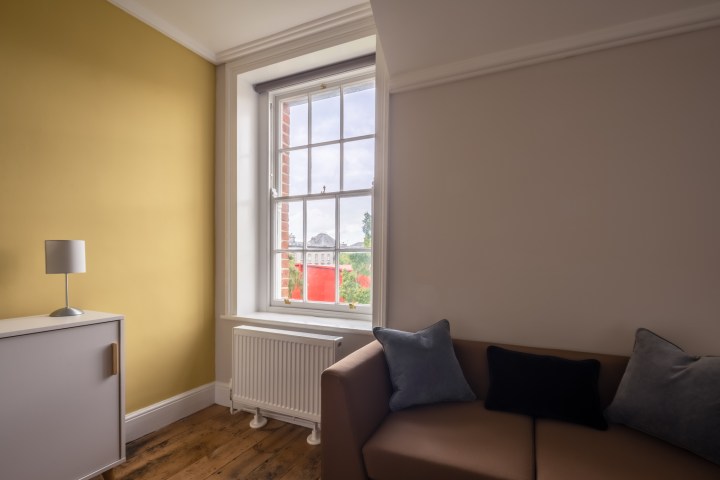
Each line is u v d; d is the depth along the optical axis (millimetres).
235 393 2518
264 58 2676
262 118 2965
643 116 1706
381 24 1977
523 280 1928
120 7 2211
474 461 1269
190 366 2645
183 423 2438
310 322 2496
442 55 2066
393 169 2248
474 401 1769
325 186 2738
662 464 1220
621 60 1751
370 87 2607
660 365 1415
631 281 1714
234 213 2793
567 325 1829
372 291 2275
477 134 2047
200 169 2740
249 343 2457
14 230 1771
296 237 2850
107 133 2158
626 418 1440
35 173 1847
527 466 1243
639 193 1706
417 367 1723
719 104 1586
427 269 2152
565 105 1854
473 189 2049
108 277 2160
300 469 1904
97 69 2109
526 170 1931
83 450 1661
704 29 1613
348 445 1440
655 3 1637
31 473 1488
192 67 2684
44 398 1532
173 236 2537
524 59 1918
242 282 2822
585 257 1802
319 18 2398
